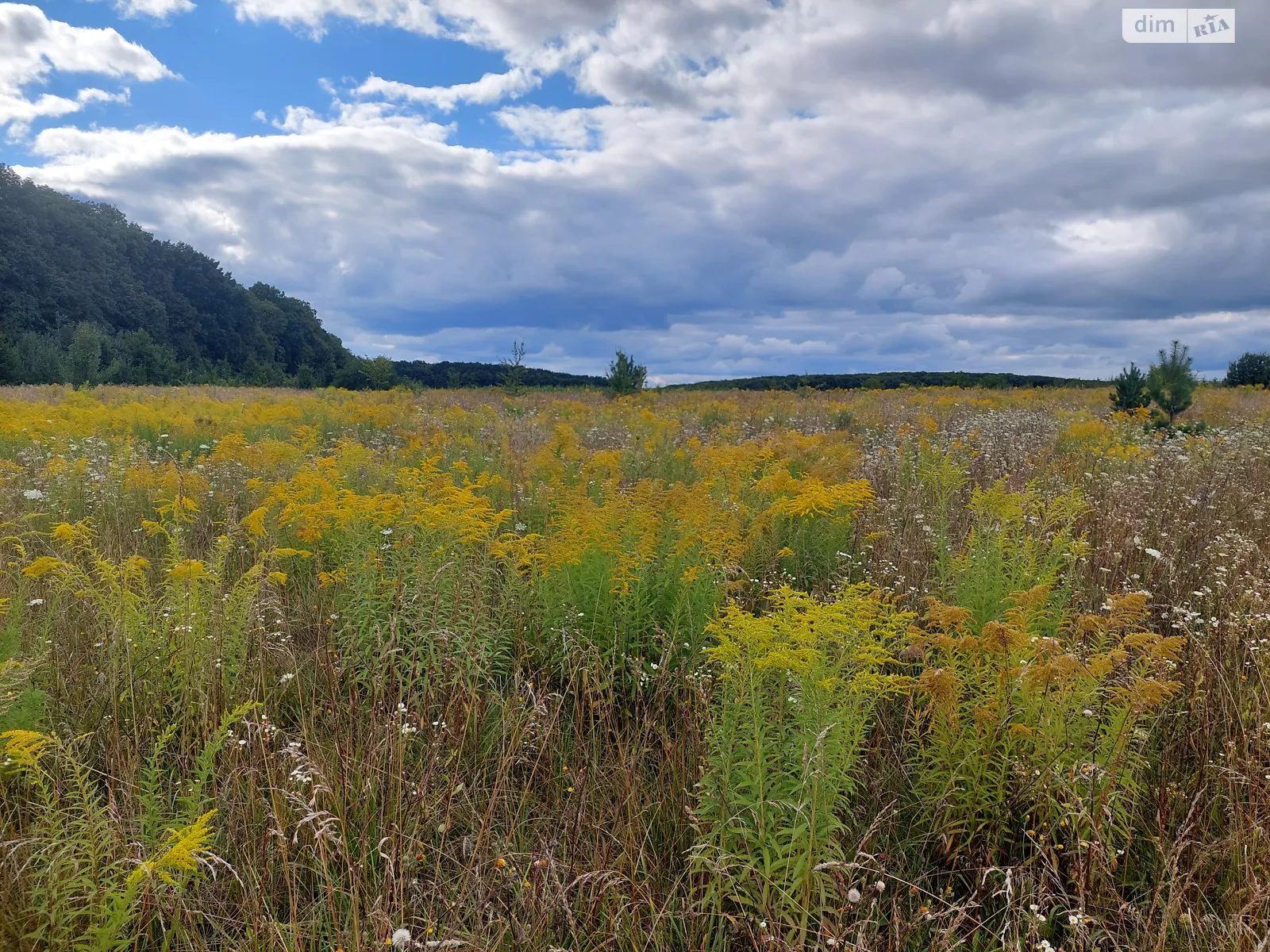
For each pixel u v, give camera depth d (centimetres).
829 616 296
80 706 396
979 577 494
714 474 834
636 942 259
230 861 302
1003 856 309
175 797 327
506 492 815
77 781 280
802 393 3105
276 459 970
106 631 444
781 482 698
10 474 882
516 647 477
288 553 481
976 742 314
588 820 323
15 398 2211
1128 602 359
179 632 414
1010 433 1438
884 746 375
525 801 334
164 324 10325
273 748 346
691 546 495
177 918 260
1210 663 391
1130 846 304
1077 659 326
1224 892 277
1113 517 675
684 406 2336
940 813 318
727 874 273
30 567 426
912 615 337
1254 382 3594
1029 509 649
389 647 416
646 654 466
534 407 2472
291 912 252
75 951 237
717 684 409
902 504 806
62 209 9756
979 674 342
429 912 266
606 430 1605
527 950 258
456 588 439
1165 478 922
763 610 525
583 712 420
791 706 314
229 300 11819
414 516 523
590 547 484
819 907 265
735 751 306
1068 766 306
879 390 3231
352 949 241
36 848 269
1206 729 351
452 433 1451
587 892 285
